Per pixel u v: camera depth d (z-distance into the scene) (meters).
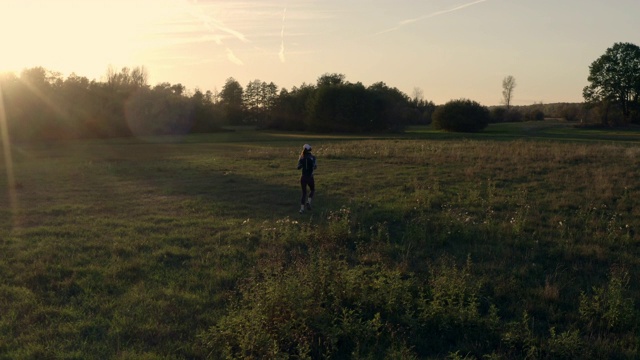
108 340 6.16
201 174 24.47
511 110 117.62
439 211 13.89
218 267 9.02
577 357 5.65
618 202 14.55
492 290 7.77
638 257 9.45
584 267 8.95
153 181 22.20
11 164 32.72
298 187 19.39
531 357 5.66
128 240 11.17
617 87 82.56
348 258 9.52
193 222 13.12
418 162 26.16
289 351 5.75
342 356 5.84
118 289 8.00
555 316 6.79
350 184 19.48
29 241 11.23
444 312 6.59
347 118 85.62
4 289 7.89
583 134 68.44
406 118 102.31
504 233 11.19
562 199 15.13
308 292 6.66
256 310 6.15
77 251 10.32
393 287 7.16
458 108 82.62
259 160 30.59
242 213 14.41
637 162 23.36
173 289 7.94
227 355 5.53
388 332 6.30
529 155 26.64
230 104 117.00
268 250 9.98
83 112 72.69
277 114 101.31
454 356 5.41
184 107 85.12
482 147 32.03
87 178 23.72
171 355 5.76
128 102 79.81
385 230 11.76
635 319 6.59
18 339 6.17
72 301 7.45
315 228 11.80
